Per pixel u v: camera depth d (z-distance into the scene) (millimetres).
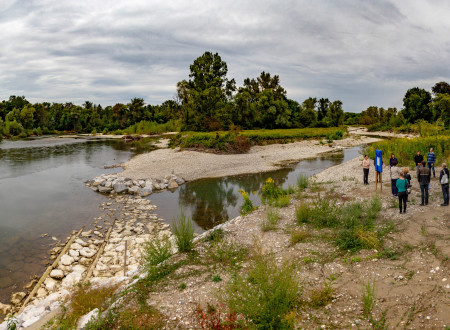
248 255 9578
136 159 40594
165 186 25109
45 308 8266
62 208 19328
